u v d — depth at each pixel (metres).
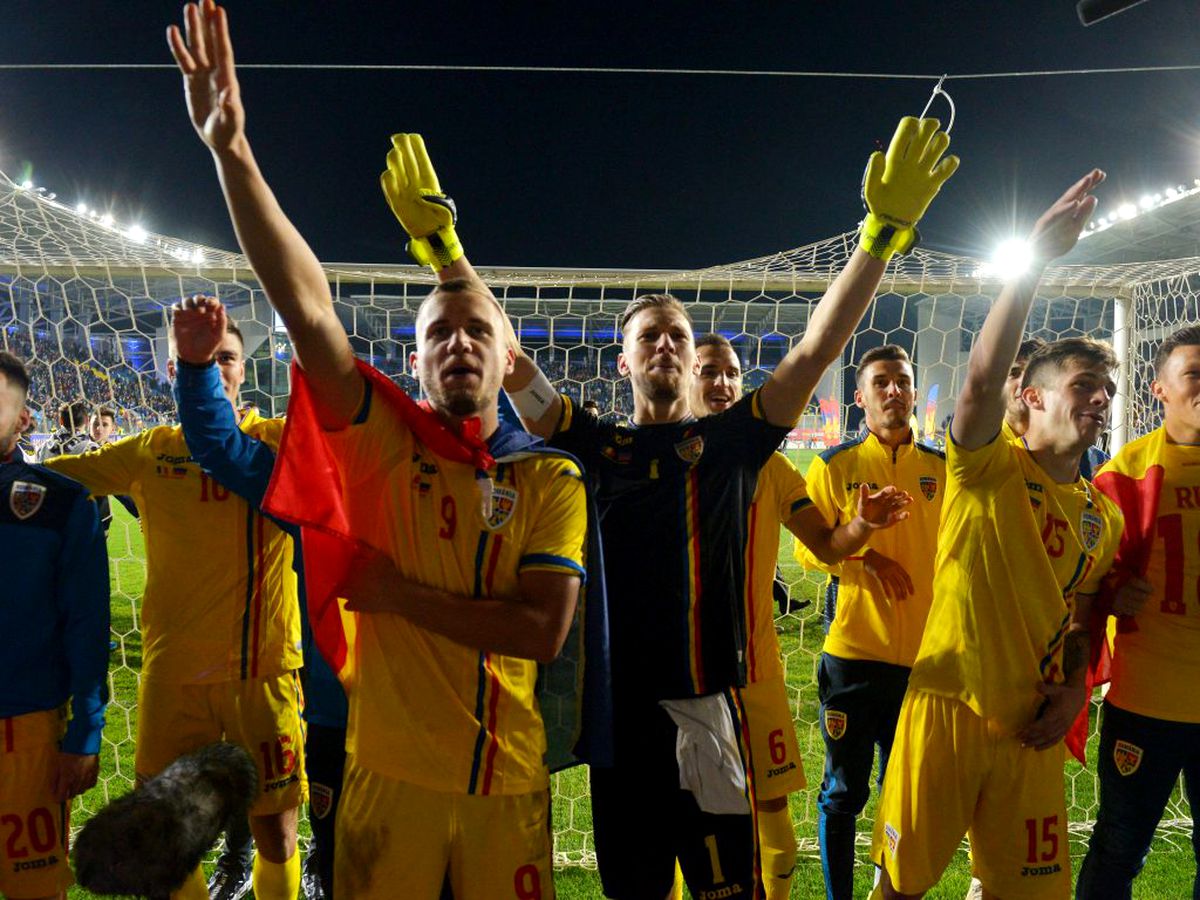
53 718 1.91
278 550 2.29
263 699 2.26
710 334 2.85
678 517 1.75
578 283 4.36
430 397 1.41
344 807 1.39
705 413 2.78
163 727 2.20
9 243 4.57
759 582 2.49
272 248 1.19
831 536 2.38
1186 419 2.07
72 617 1.90
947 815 1.84
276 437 2.34
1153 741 2.04
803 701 4.61
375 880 1.33
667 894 1.77
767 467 2.55
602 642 1.51
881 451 2.85
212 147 1.15
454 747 1.33
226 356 2.51
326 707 1.90
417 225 1.84
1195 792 2.09
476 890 1.33
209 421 1.93
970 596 1.84
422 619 1.31
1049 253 1.58
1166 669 2.03
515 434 1.48
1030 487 1.87
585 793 3.48
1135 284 4.29
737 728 1.76
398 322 10.20
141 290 11.05
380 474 1.39
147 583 2.27
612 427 1.88
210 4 1.13
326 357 1.29
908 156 1.62
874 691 2.58
